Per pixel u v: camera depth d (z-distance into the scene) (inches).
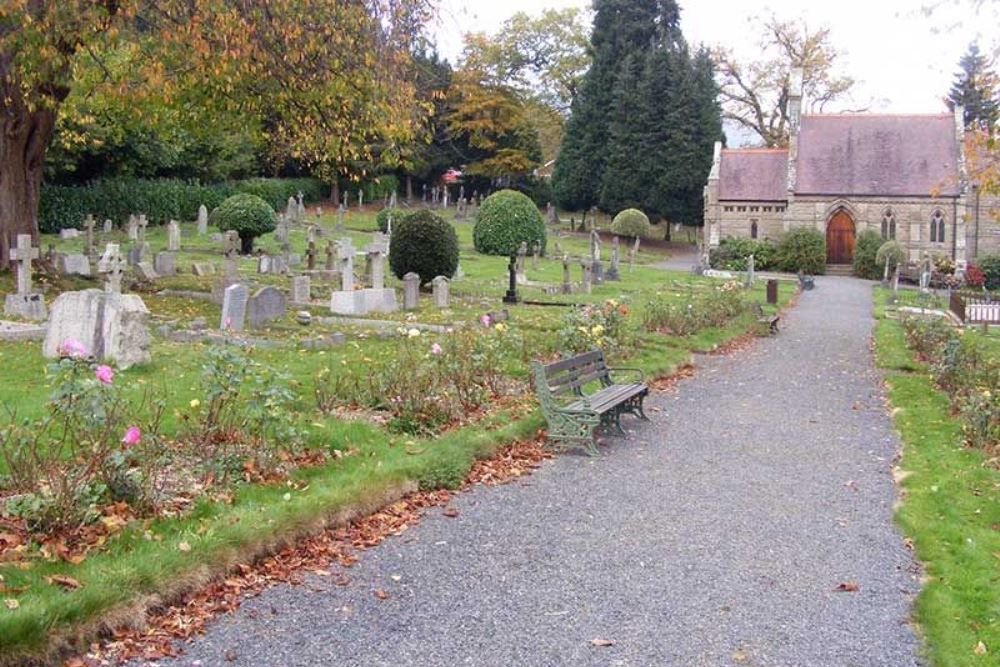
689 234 2674.7
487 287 1114.1
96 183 1652.3
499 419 411.8
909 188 2130.9
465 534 284.0
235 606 221.1
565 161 2615.7
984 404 433.4
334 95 746.2
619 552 273.4
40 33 603.8
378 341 619.8
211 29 636.7
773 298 1268.5
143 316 468.8
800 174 2188.7
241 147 2086.6
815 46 2586.1
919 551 279.6
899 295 1505.9
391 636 210.5
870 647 214.4
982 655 208.5
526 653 204.7
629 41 2588.6
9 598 195.9
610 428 438.3
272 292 674.2
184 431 323.6
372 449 346.0
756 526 302.4
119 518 245.9
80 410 261.1
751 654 208.5
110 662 189.9
